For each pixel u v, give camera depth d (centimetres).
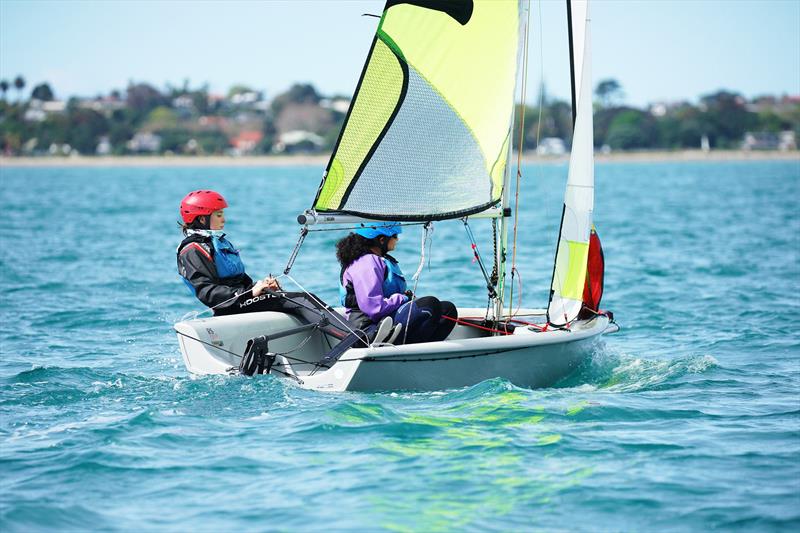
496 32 2622
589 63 2780
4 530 1686
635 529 1694
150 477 1928
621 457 2041
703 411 2412
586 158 2764
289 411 2331
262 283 2736
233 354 2673
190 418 2297
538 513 1758
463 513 1756
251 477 1925
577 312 2805
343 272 2656
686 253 6538
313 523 1714
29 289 4862
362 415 2277
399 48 2548
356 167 2564
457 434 2170
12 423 2302
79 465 1991
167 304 4422
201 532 1683
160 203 13762
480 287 4944
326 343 2869
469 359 2502
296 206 12744
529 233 8331
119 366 3033
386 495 1831
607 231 8431
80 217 10512
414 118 2595
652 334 3634
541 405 2422
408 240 7706
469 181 2684
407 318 2577
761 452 2073
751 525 1705
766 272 5447
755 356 3167
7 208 12306
